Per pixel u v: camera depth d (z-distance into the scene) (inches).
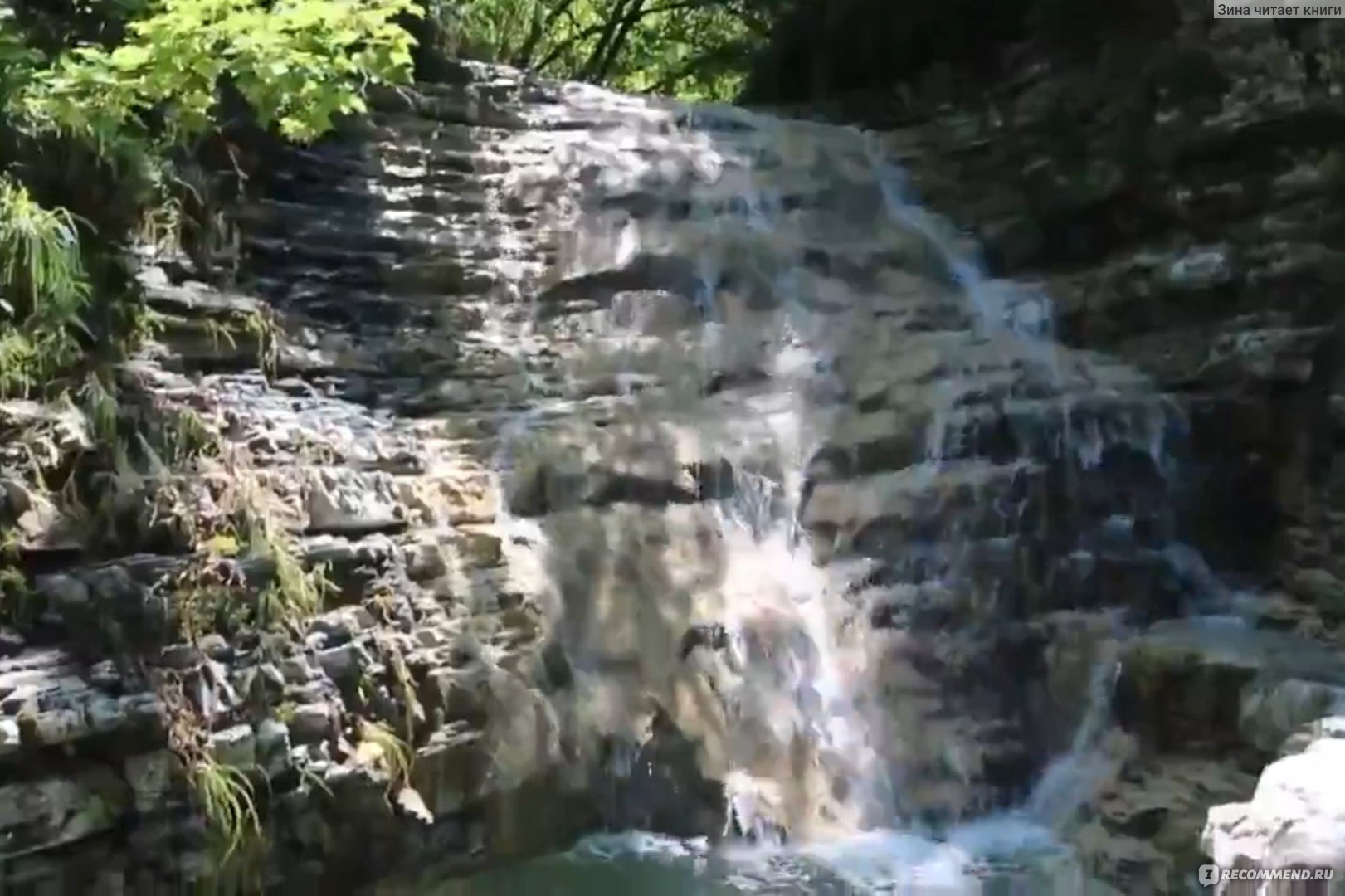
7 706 181.3
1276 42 351.9
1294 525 331.3
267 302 306.2
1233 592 326.3
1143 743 279.1
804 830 273.7
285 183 345.4
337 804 226.5
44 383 211.5
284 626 225.9
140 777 196.1
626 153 429.1
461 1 524.1
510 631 263.6
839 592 301.7
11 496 193.9
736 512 309.1
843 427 330.6
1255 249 354.9
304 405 284.7
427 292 350.9
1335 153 340.8
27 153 243.1
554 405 328.2
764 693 283.0
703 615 285.6
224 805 204.7
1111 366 367.9
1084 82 414.9
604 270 375.2
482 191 387.2
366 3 291.9
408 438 291.7
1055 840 267.7
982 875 253.4
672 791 269.4
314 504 246.7
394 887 238.2
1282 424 335.9
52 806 185.0
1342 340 329.4
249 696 215.8
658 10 704.4
